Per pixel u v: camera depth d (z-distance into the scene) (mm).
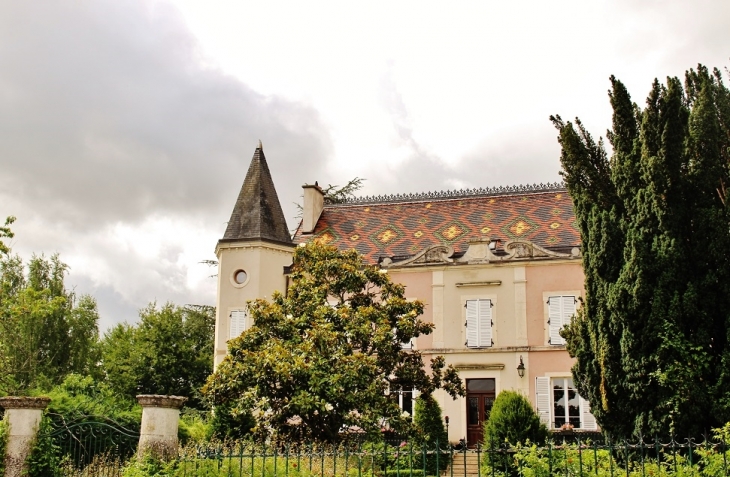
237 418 20547
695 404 14312
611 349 15773
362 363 18750
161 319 44594
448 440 26375
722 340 14859
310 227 32250
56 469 15664
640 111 17172
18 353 35406
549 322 26875
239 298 29047
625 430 15602
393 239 31094
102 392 26578
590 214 16984
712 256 15117
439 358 21625
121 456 19328
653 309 15039
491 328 27344
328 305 20875
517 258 27578
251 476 12477
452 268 28141
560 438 25203
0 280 37781
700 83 16719
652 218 15641
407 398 26844
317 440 18922
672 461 12625
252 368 19047
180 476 12930
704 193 15547
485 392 26938
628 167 16469
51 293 39375
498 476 12328
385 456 11672
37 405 15703
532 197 31516
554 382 26422
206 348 45312
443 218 31672
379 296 27234
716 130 15734
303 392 18281
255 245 29312
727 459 10938
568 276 27141
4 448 15312
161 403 13602
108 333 47375
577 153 17734
